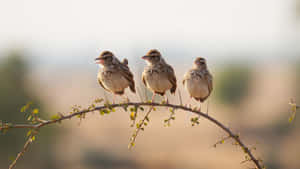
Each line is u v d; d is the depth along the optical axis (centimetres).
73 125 4188
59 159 4016
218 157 4481
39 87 3816
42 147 3609
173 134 5750
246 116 6019
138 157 4697
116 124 6538
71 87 10225
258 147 4603
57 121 622
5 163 3416
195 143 5194
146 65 1004
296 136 5134
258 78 6694
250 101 6312
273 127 5453
